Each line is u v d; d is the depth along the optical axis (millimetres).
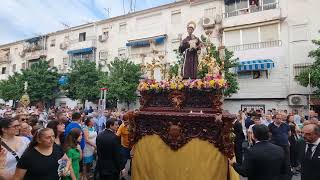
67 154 5461
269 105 22125
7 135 4844
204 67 6648
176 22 27594
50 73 32844
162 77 7496
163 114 6055
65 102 34094
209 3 25703
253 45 22828
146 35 29266
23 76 32562
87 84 28641
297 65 21391
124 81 25172
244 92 22969
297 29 21703
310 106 20422
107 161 6207
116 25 31688
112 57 31609
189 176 5742
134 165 6422
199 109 5957
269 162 4238
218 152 5688
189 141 5867
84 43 33438
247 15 23031
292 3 22031
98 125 11930
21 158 4008
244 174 4465
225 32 24000
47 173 4016
